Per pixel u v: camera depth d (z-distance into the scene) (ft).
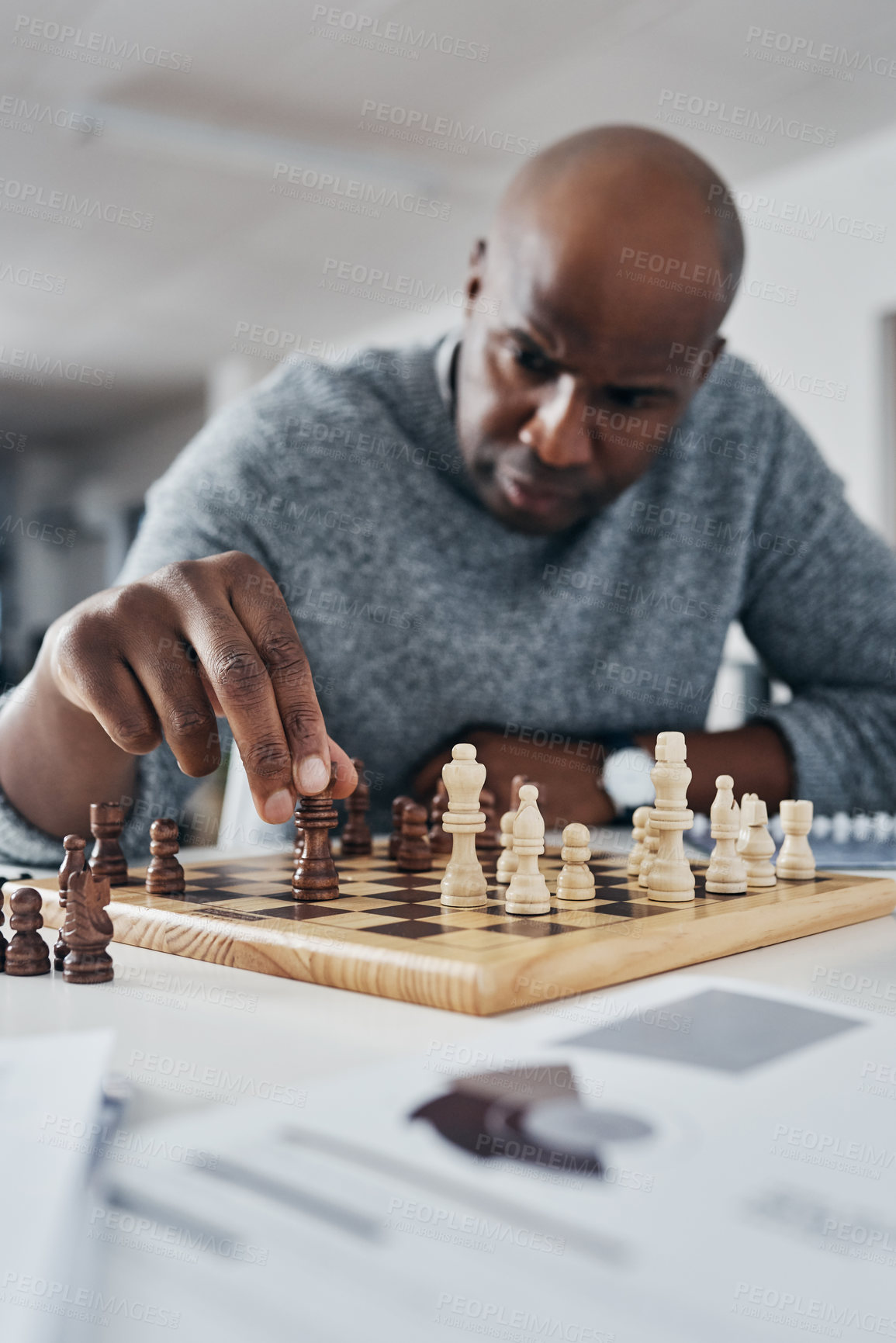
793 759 6.72
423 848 4.75
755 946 3.53
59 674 4.38
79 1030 2.52
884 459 14.73
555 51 12.39
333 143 14.89
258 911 3.53
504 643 7.42
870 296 14.83
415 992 2.75
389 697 7.30
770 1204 1.49
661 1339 1.16
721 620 7.97
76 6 11.91
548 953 2.79
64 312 22.25
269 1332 1.19
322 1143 1.67
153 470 31.09
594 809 6.41
